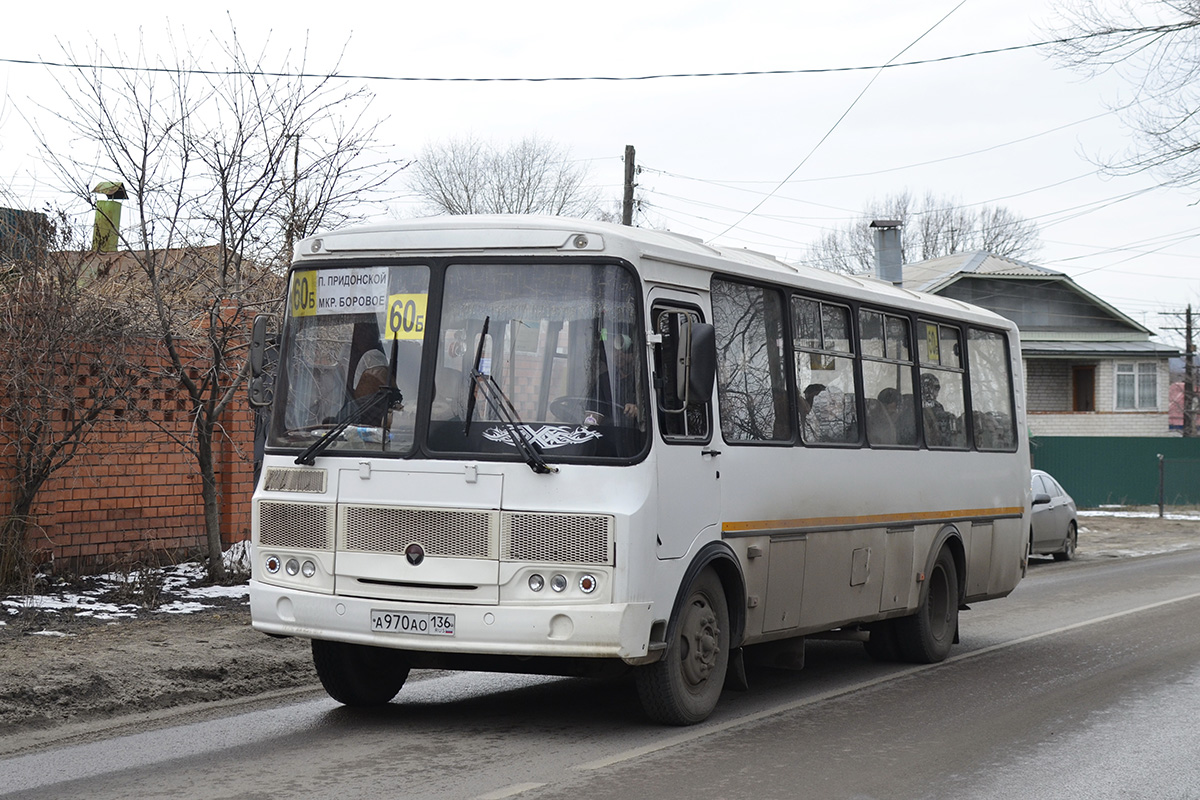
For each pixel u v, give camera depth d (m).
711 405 8.38
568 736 7.93
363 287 8.00
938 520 11.60
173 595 12.33
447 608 7.43
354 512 7.70
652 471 7.56
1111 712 9.07
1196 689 10.04
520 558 7.40
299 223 13.15
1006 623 14.48
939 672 11.02
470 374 7.67
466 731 8.05
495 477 7.47
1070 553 24.58
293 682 9.77
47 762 7.06
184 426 14.03
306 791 6.41
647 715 8.18
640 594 7.45
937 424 11.83
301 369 8.12
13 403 11.70
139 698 8.73
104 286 12.64
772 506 9.02
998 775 7.11
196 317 12.88
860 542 10.26
